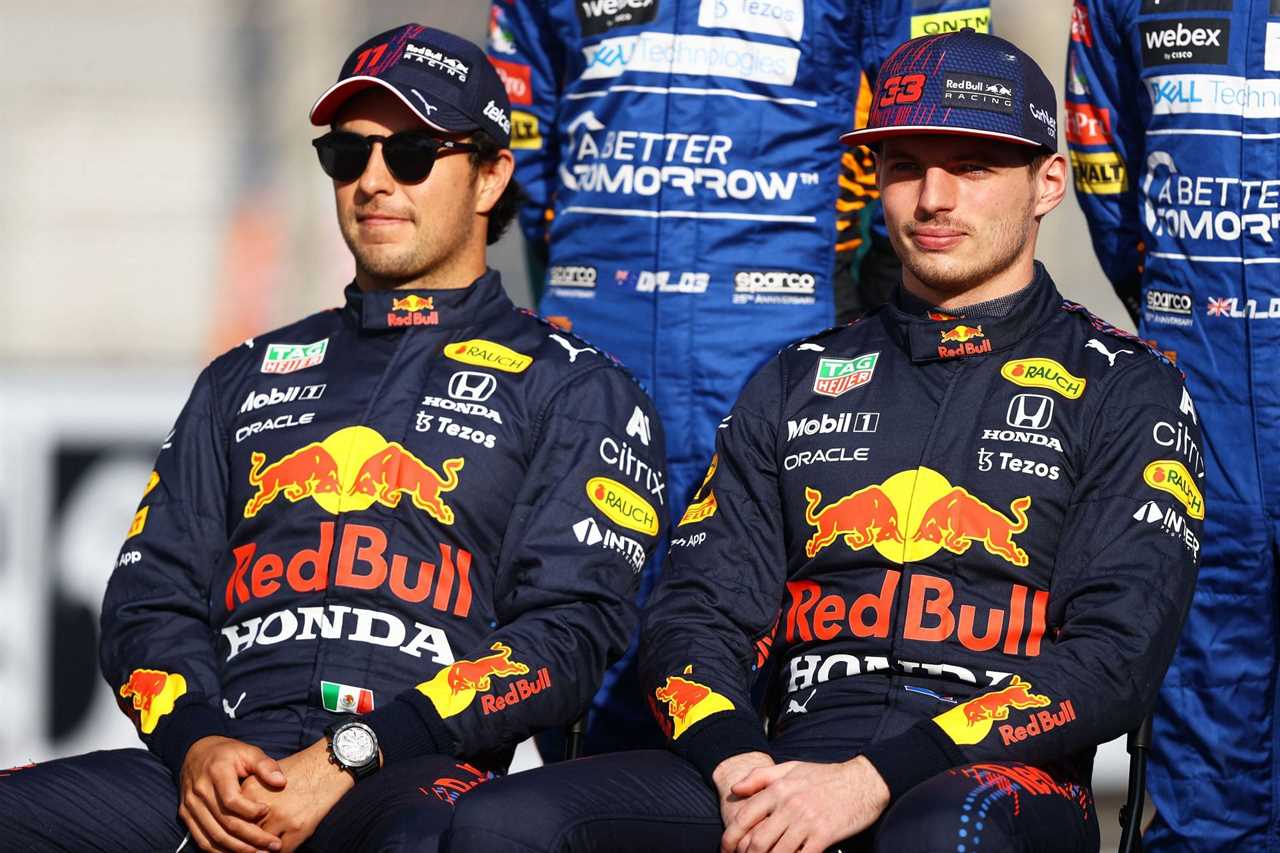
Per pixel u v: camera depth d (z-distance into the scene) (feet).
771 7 44.32
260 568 36.09
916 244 34.83
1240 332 41.86
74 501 62.18
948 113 34.14
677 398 44.55
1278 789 41.86
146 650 36.06
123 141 77.97
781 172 44.47
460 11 77.61
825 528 34.27
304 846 32.58
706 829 30.76
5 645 61.16
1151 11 42.70
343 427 36.60
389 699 34.76
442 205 37.86
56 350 74.74
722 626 34.50
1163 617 32.22
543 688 34.19
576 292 45.93
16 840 32.37
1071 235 68.49
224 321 75.72
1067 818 30.89
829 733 32.91
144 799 33.53
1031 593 33.17
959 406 34.22
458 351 37.50
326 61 78.02
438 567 35.63
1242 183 41.63
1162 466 33.22
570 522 35.76
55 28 79.87
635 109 44.75
